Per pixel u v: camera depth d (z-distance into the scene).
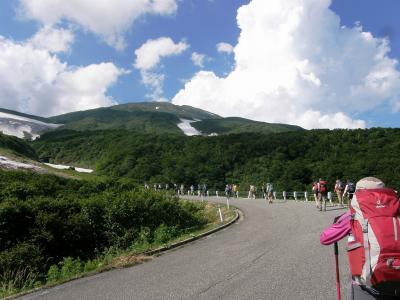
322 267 8.87
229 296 7.13
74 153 138.88
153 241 18.94
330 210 23.64
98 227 19.95
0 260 14.12
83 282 9.24
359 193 4.02
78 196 25.33
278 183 58.44
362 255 3.72
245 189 68.50
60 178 32.75
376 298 3.80
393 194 3.94
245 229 17.59
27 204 18.16
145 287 8.25
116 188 31.00
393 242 3.58
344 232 4.07
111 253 16.62
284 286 7.54
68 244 18.06
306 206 28.56
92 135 153.50
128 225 21.39
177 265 10.44
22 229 17.17
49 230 17.38
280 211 25.38
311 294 6.96
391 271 3.52
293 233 14.59
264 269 9.05
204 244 14.13
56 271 13.13
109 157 101.94
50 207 19.11
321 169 56.25
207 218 28.92
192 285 8.10
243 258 10.58
